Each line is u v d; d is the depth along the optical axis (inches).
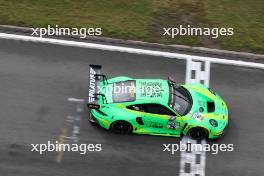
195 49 2183.8
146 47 2185.0
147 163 1830.7
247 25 2273.6
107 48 2170.3
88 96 2007.9
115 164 1822.1
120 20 2258.9
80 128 1908.2
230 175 1823.3
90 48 2164.1
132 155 1847.9
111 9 2300.7
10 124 1899.6
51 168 1795.0
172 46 2187.5
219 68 2142.0
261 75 2138.3
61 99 1991.9
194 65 2142.0
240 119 1983.3
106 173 1797.5
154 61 2140.7
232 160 1863.9
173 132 1886.1
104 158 1834.4
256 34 2247.8
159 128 1878.7
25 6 2285.9
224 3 2340.1
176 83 2071.9
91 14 2277.3
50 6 2297.0
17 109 1947.6
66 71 2080.5
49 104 1973.4
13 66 2075.5
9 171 1777.8
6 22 2214.6
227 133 1936.5
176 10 2303.2
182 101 1873.8
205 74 2116.1
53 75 2063.2
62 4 2306.8
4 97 1977.1
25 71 2065.7
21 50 2133.4
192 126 1847.9
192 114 1856.5
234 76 2122.3
